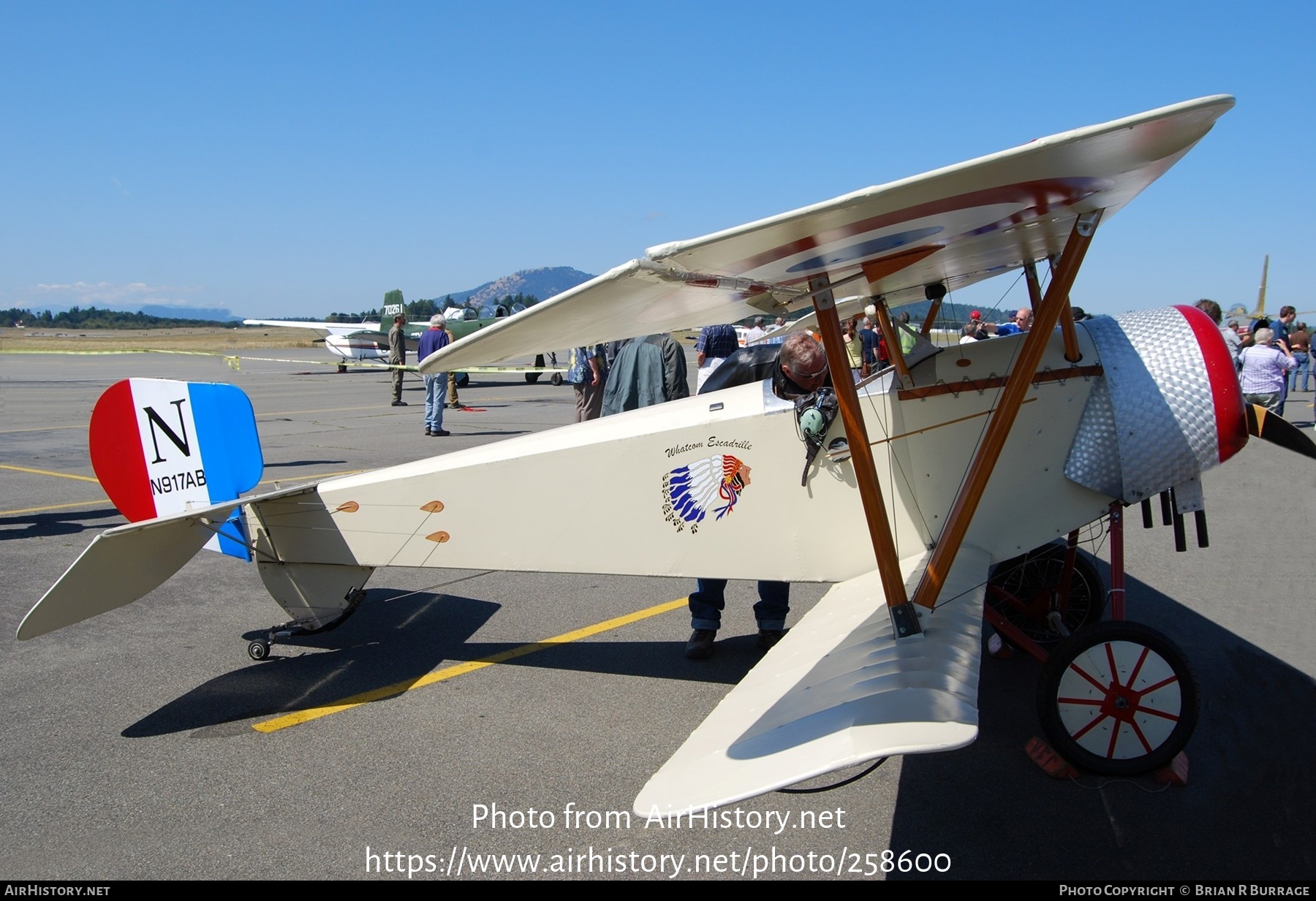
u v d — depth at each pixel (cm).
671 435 360
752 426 353
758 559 360
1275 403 1045
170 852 266
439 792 302
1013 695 374
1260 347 1038
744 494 357
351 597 406
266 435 1245
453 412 1620
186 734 344
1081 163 208
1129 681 295
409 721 357
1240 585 530
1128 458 324
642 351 596
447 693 385
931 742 190
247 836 274
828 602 323
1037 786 302
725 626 472
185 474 423
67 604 336
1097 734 298
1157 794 293
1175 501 340
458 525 385
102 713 363
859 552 354
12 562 579
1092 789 298
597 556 372
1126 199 275
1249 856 259
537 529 376
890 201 199
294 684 395
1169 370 326
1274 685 380
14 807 290
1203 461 324
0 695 379
